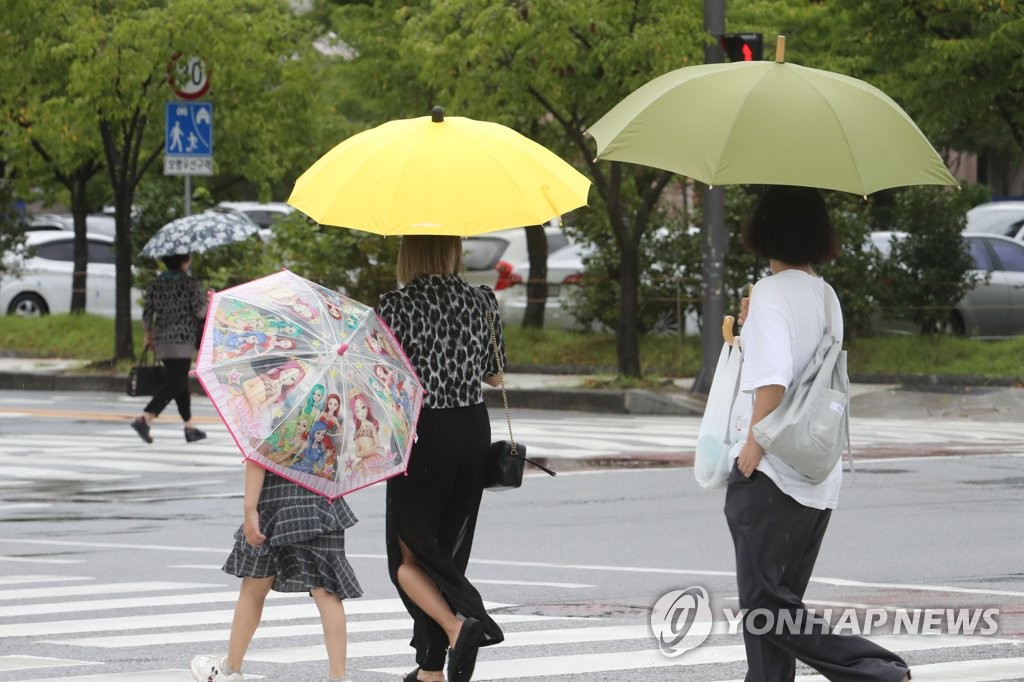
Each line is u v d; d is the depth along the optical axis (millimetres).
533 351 64625
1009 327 62906
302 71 64875
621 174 59031
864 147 14797
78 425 49688
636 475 38094
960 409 53188
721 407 16094
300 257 64688
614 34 53688
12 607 23938
